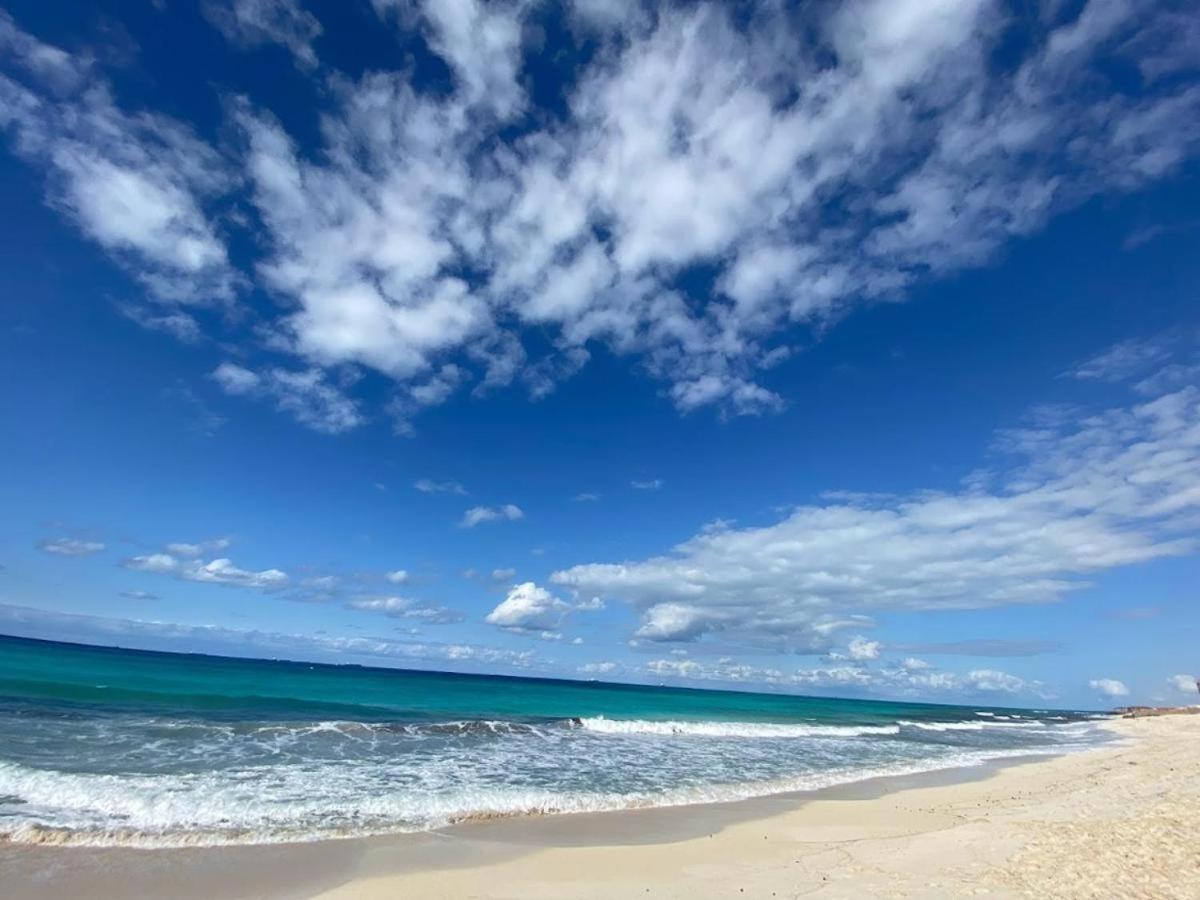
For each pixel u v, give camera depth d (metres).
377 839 10.23
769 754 23.62
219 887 8.01
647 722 30.20
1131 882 7.98
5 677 28.03
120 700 23.73
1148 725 57.09
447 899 7.89
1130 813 12.70
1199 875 8.05
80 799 11.12
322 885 8.23
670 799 14.48
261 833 10.15
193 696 25.95
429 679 68.25
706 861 9.77
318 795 12.48
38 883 7.83
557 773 16.78
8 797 10.95
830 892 8.18
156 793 11.73
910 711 84.62
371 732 21.27
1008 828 11.90
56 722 17.97
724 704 64.75
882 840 11.21
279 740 18.23
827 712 61.44
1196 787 15.84
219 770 13.90
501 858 9.60
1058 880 8.28
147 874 8.30
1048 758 27.14
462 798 13.05
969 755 27.41
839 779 18.61
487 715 30.14
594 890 8.32
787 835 11.65
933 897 7.84
